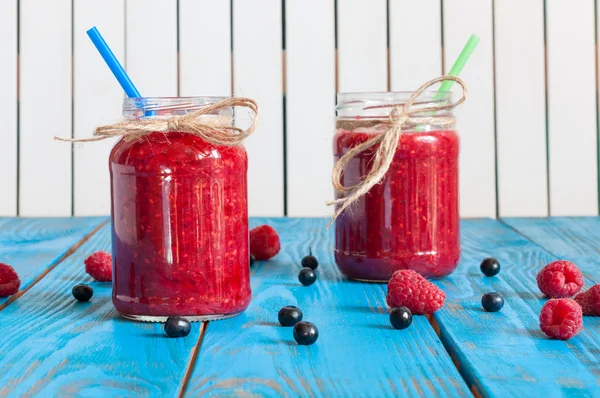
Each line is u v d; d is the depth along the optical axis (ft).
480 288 4.79
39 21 8.87
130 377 3.26
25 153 9.07
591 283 4.87
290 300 4.55
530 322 4.03
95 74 8.93
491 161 9.04
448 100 4.93
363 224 4.91
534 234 6.70
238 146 4.20
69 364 3.43
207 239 4.04
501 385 3.11
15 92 8.97
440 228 4.91
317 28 8.83
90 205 9.15
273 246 5.69
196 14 8.82
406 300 4.18
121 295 4.14
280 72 8.89
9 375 3.29
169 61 8.86
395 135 4.61
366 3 8.79
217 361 3.45
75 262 5.66
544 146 9.05
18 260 5.63
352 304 4.45
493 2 8.84
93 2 8.82
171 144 4.00
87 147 9.05
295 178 9.05
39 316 4.24
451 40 8.83
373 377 3.23
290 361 3.45
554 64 8.93
